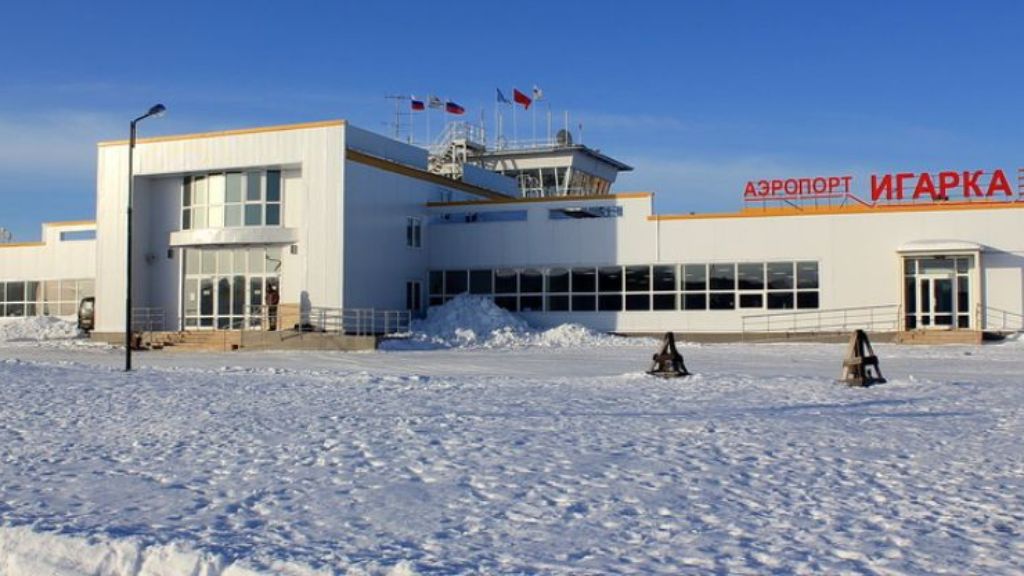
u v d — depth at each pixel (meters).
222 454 12.43
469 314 46.72
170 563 7.54
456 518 8.95
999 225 42.53
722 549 7.83
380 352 39.44
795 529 8.48
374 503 9.57
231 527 8.61
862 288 44.00
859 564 7.38
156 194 46.94
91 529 8.45
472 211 50.06
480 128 68.00
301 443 13.32
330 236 42.78
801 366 31.27
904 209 43.59
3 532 8.40
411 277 48.72
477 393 20.81
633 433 14.27
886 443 13.27
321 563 7.36
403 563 7.30
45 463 11.82
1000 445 13.09
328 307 42.69
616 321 47.34
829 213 44.53
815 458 12.06
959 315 42.88
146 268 46.69
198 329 45.56
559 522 8.79
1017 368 29.70
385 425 15.20
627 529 8.52
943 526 8.56
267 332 41.72
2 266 59.75
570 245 48.19
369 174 44.91
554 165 66.69
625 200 47.50
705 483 10.52
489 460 11.92
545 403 18.55
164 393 20.86
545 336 45.50
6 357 36.94
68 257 57.81
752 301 45.44
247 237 44.00
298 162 43.41
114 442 13.52
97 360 35.25
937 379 24.97
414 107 66.62
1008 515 8.97
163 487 10.37
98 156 47.19
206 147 44.91
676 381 23.69
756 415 16.55
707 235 46.19
